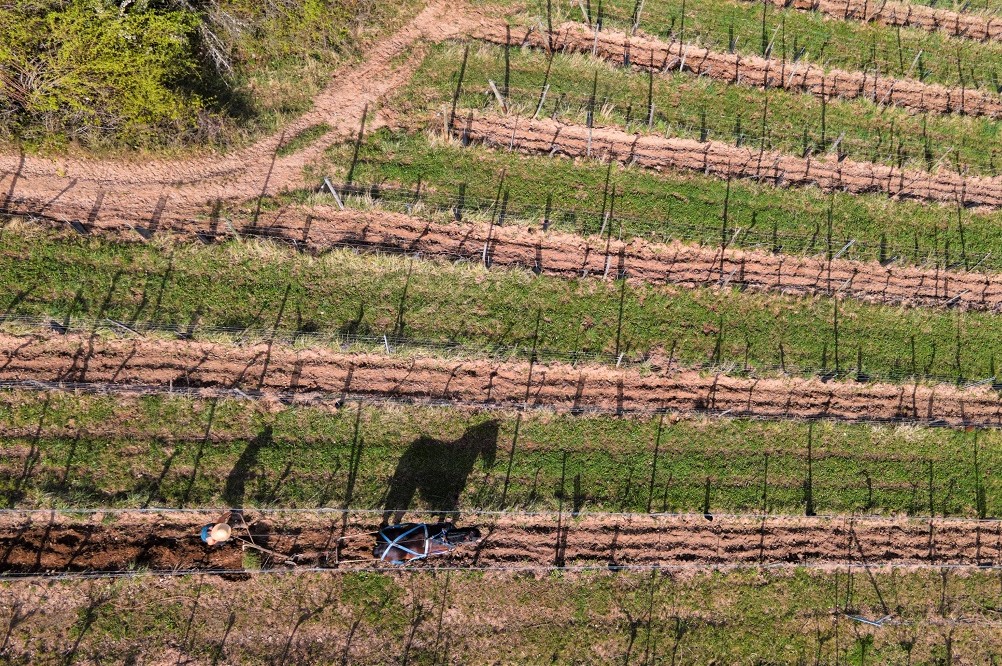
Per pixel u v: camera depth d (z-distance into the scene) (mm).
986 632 18734
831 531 18609
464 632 17266
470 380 17906
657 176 19266
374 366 17656
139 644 16344
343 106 18625
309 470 17094
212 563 16641
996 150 20969
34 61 15047
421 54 19109
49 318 16500
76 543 16266
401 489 17297
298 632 16828
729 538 18250
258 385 17234
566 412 18031
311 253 17719
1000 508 19109
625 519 17906
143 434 16750
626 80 19672
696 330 18734
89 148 17125
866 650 18219
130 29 14781
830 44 20984
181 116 16984
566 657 17406
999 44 21812
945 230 20188
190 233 17453
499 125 19031
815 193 19734
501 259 18359
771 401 18828
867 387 19109
